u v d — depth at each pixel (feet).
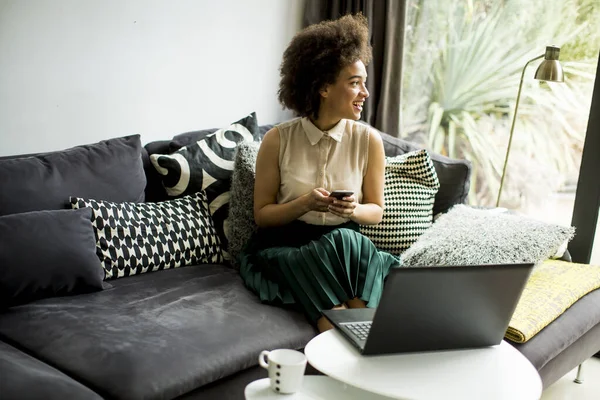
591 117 9.51
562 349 6.91
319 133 7.87
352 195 7.69
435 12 11.06
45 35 8.21
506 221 8.02
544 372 6.80
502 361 5.21
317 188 7.70
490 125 10.86
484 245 7.52
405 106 11.62
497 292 5.15
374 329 4.89
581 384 8.95
